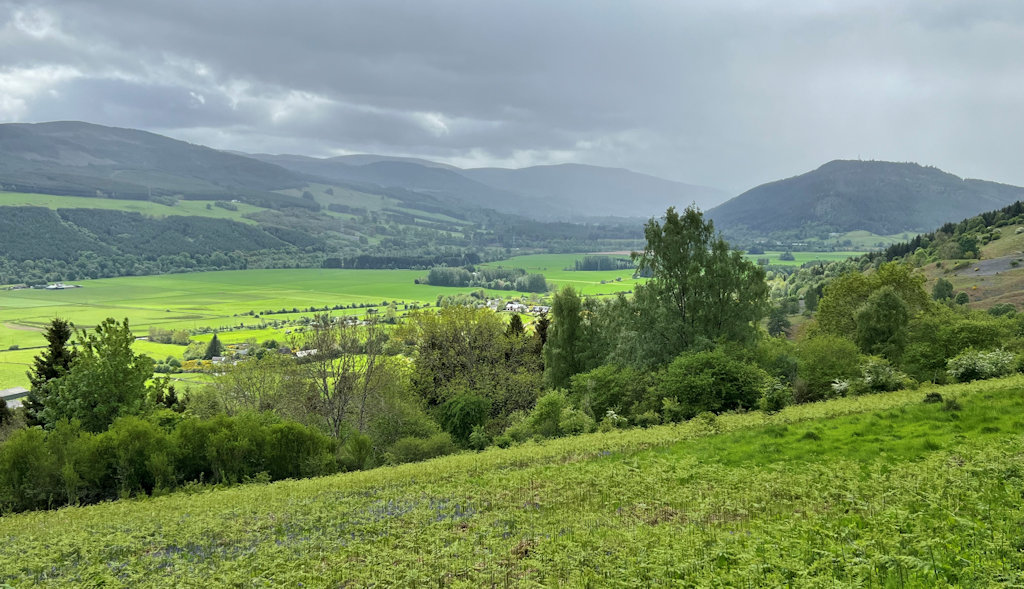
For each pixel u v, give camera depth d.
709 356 48.00
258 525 25.09
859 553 13.49
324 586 17.34
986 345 55.72
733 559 14.94
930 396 32.66
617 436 38.66
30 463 39.12
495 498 25.47
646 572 14.56
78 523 29.64
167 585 18.83
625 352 61.66
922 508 16.48
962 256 190.38
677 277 62.19
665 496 22.16
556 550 17.02
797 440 29.34
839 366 51.03
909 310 72.19
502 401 66.81
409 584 16.59
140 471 40.59
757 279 60.88
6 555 23.98
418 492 28.88
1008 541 12.98
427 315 73.12
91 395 50.34
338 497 30.17
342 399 60.03
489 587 15.56
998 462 19.42
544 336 85.94
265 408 66.56
